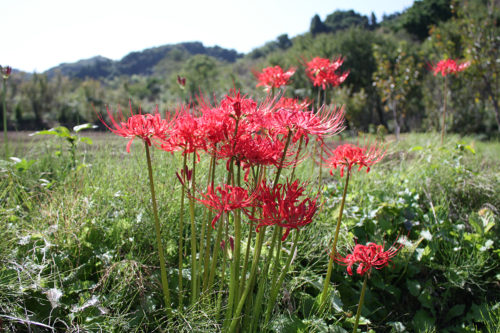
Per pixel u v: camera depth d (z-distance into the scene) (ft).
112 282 7.67
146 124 5.93
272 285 6.84
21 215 9.80
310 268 9.25
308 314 7.89
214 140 5.98
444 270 10.34
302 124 5.69
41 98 78.79
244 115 5.91
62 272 7.74
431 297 9.80
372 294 9.88
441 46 42.34
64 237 8.30
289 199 5.83
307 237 9.93
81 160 13.32
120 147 14.11
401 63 44.88
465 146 15.31
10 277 6.99
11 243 7.95
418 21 129.80
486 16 38.01
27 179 11.37
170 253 8.78
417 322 9.36
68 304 6.99
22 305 6.86
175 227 9.52
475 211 12.97
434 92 52.65
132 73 406.00
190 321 6.51
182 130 5.95
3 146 15.02
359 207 11.11
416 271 10.17
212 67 110.22
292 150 6.72
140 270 7.65
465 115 49.96
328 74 12.76
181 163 10.94
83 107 75.41
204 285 6.97
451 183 13.83
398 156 19.07
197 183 9.57
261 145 5.82
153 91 121.90
